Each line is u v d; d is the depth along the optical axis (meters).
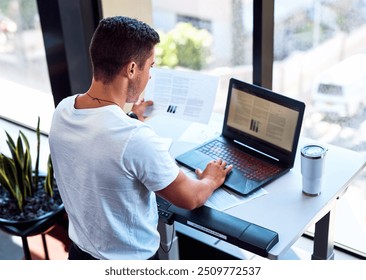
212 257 2.67
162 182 1.60
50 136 1.64
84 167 1.58
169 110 2.30
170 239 2.39
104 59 1.54
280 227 1.79
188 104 2.27
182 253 2.77
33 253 2.82
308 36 2.29
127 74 1.57
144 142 1.53
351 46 2.19
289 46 2.37
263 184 1.99
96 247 1.73
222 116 2.54
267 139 2.13
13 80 3.25
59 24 2.54
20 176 2.44
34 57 3.07
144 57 1.59
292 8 2.29
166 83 2.33
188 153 2.19
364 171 2.38
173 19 2.66
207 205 1.90
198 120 2.24
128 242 1.71
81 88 2.70
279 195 1.95
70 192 1.69
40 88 3.16
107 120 1.53
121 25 1.55
